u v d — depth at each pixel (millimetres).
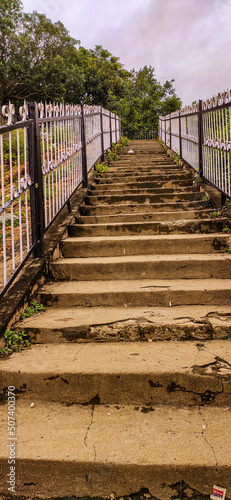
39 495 2188
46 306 3844
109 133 12250
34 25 27766
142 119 28000
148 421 2488
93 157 8516
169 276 4254
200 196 6461
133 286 3973
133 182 7742
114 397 2721
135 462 2123
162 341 3238
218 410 2596
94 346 3193
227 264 4191
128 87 32969
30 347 3201
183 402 2684
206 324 3240
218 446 2209
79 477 2166
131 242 4734
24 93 28781
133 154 12609
